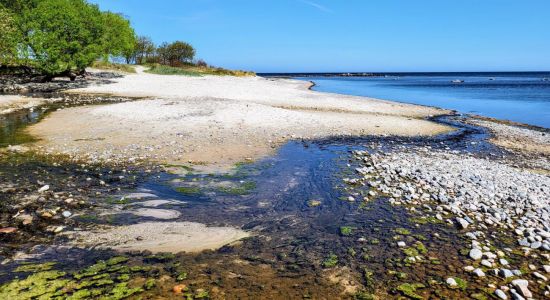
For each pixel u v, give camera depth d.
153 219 8.85
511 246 7.87
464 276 6.65
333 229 8.60
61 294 5.81
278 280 6.42
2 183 10.59
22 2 36.06
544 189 11.67
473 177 12.48
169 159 13.94
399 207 9.95
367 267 6.92
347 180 12.16
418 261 7.17
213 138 17.56
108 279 6.27
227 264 6.91
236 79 63.38
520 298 5.98
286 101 34.19
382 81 122.31
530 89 74.38
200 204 9.93
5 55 34.28
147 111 23.19
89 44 38.25
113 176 11.80
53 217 8.60
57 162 13.01
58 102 27.80
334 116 26.12
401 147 18.12
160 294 5.87
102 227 8.29
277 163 14.16
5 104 25.25
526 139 21.80
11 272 6.41
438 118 29.48
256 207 9.88
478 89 74.75
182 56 87.06
